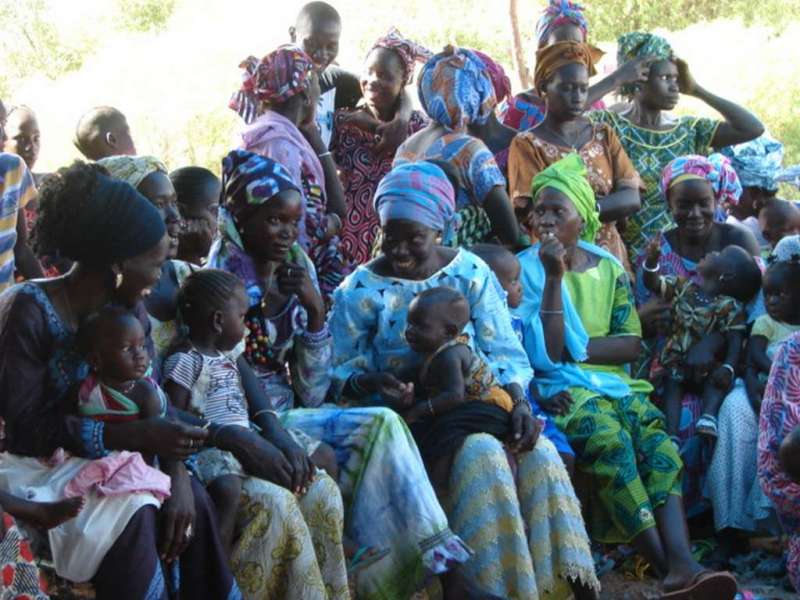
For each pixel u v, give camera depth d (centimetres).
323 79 745
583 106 637
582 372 566
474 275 516
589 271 584
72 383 392
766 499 576
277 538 422
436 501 459
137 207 395
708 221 637
